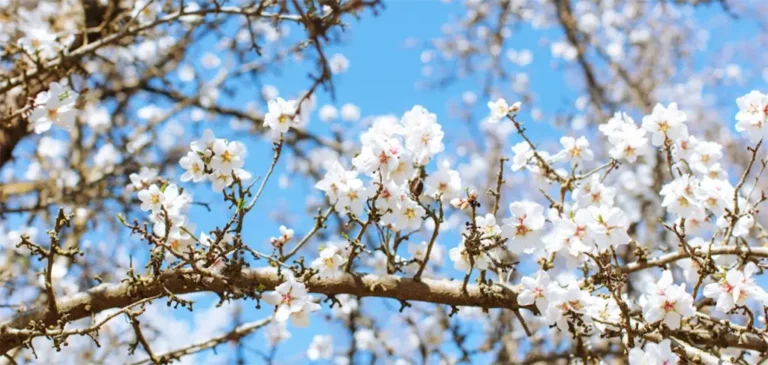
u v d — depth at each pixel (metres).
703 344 3.11
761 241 3.99
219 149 2.91
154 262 2.99
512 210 2.94
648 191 5.95
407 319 5.55
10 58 4.20
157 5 5.25
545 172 3.49
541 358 5.24
